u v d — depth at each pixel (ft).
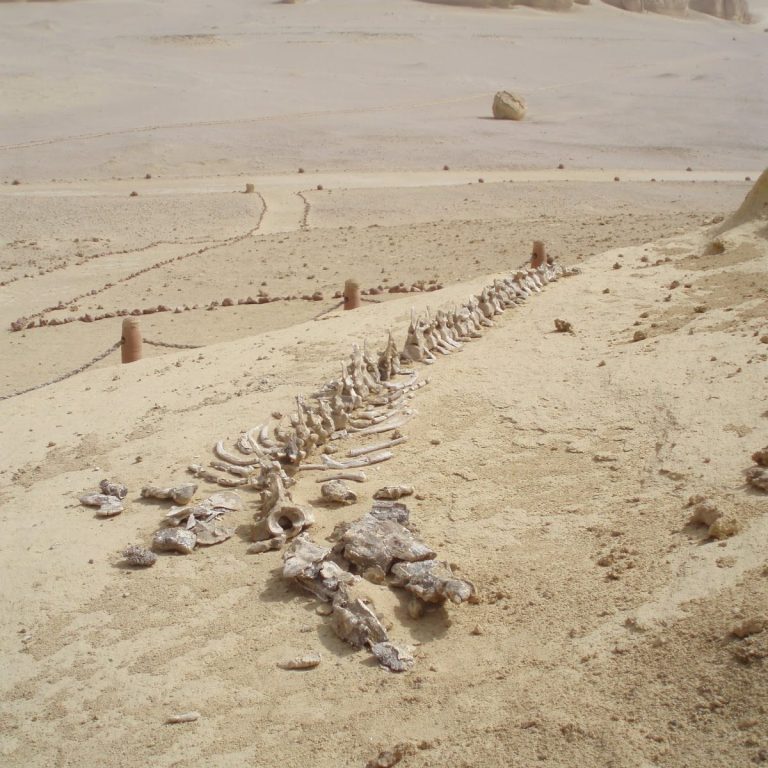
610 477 32.91
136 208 129.49
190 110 219.61
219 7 373.61
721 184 139.54
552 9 386.73
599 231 97.91
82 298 85.76
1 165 167.32
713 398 36.52
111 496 36.32
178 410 44.75
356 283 69.00
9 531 34.50
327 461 37.14
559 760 20.81
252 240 106.22
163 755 23.29
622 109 232.12
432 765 21.48
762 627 22.53
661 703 21.76
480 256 90.07
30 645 28.04
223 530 33.24
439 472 35.32
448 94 253.85
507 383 42.39
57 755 23.76
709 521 28.02
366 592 28.07
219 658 26.61
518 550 29.58
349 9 371.76
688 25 392.47
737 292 50.14
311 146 184.65
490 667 24.57
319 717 23.85
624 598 25.93
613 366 42.01
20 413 47.39
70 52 279.90
